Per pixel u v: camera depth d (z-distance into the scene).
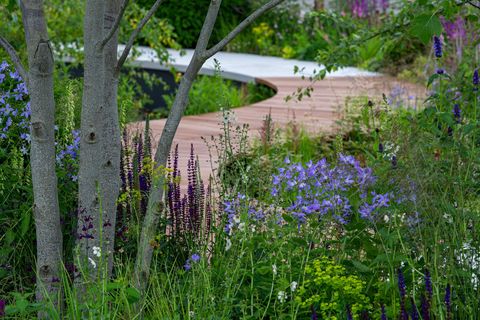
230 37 4.84
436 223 5.14
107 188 5.14
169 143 5.00
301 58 22.12
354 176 5.58
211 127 12.58
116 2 5.29
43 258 5.00
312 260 5.22
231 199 5.70
